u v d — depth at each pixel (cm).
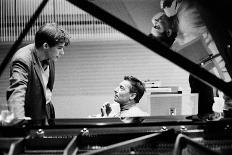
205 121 208
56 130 200
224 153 174
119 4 541
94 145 191
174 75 592
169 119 216
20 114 253
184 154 176
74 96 597
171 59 176
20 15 520
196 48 305
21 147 176
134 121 212
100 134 193
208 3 189
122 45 591
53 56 295
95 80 597
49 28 286
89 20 531
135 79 339
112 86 596
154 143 188
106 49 592
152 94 288
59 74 595
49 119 216
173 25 546
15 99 264
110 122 209
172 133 191
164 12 546
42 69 298
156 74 593
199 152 167
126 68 595
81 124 203
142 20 548
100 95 597
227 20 192
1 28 522
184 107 287
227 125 204
